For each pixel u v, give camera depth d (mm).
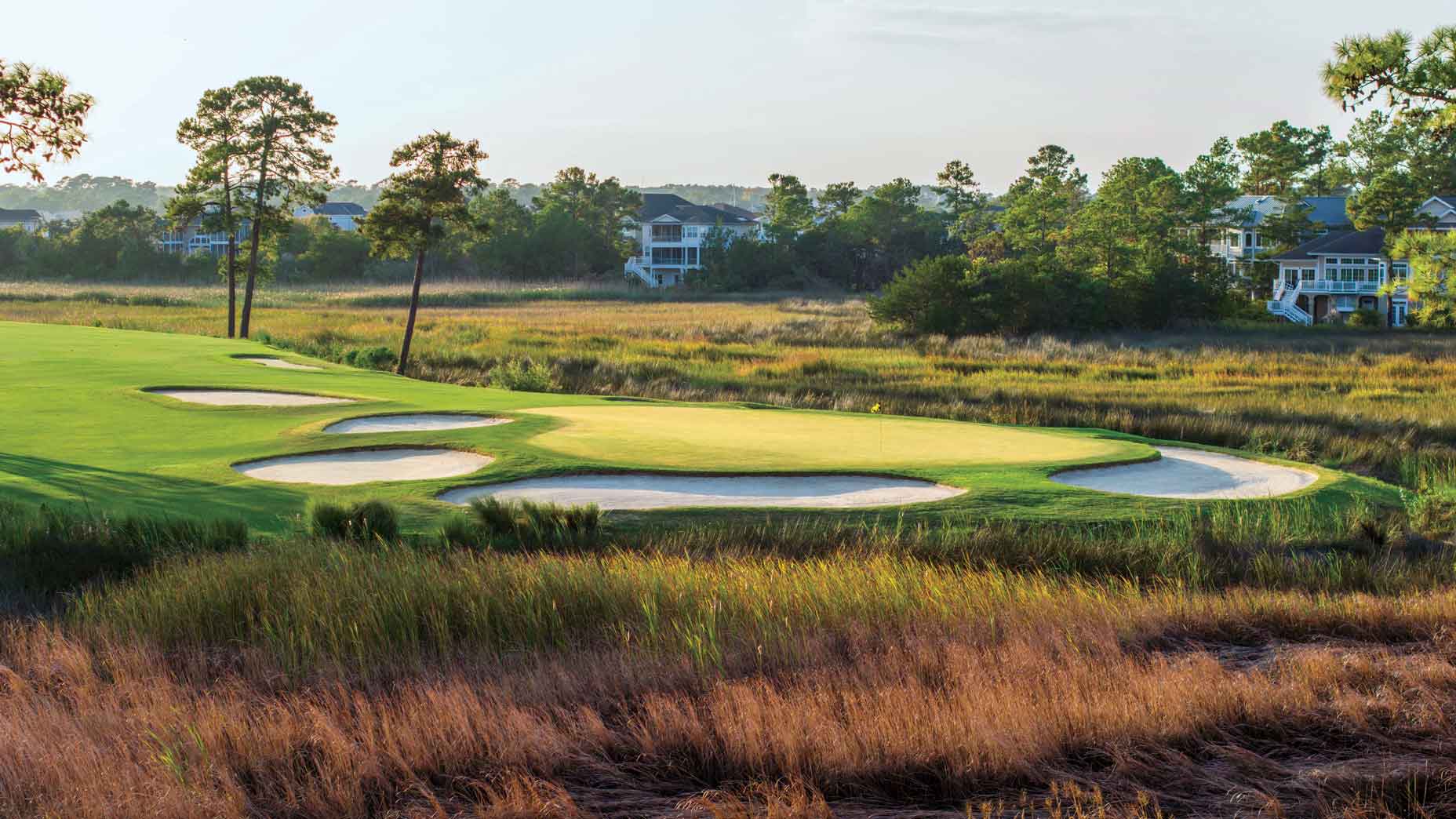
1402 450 21641
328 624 7875
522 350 42500
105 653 7445
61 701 6473
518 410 21875
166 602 8648
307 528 12062
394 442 17953
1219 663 6840
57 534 10961
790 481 15609
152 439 18234
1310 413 26375
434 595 8586
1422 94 13211
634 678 6715
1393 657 7137
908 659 6957
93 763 5246
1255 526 13625
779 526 12977
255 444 17844
